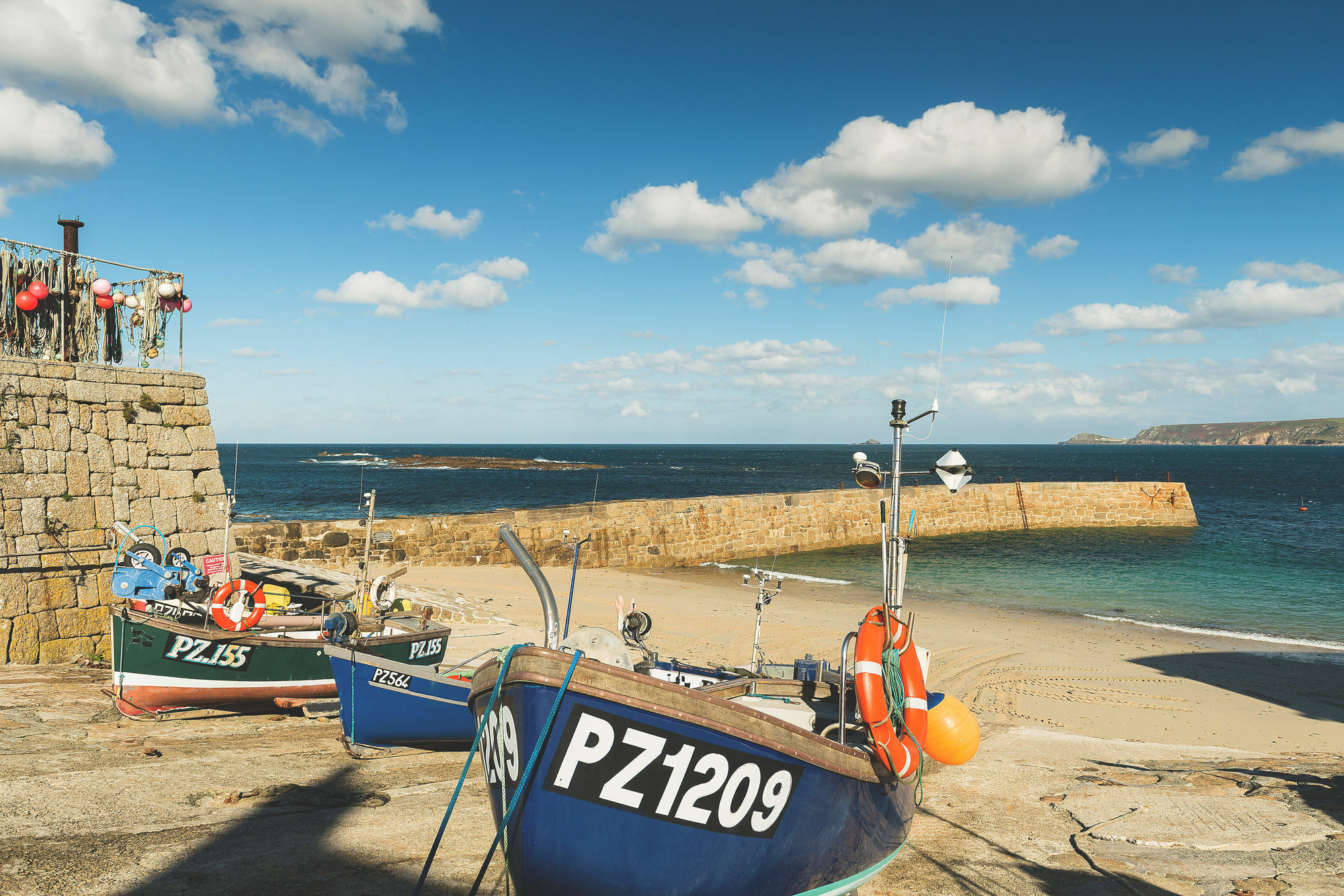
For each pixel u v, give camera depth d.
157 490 12.16
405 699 7.60
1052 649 16.77
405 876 4.38
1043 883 4.66
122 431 11.84
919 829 5.69
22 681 9.44
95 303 11.88
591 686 3.23
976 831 5.64
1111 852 5.14
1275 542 37.19
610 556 27.45
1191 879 4.66
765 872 3.70
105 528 11.43
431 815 5.54
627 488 71.31
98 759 6.38
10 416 10.62
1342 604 22.91
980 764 7.90
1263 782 6.91
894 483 4.72
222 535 12.91
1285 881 4.59
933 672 14.82
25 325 11.16
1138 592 24.62
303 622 9.72
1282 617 21.05
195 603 9.20
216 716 8.95
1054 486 43.62
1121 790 6.68
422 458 135.75
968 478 4.93
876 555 32.50
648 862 3.45
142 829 4.85
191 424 12.78
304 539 22.08
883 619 4.34
